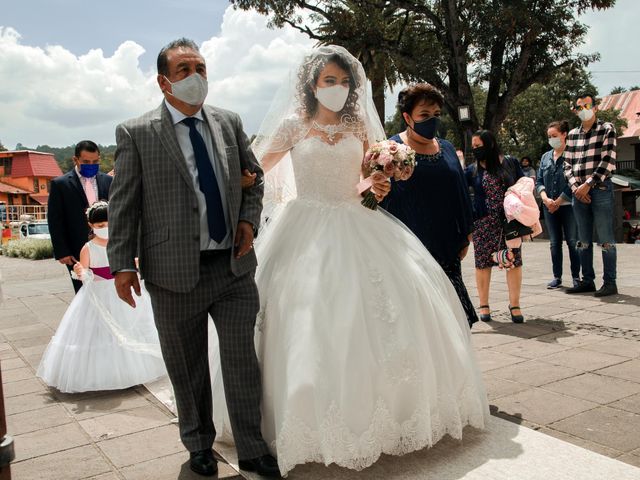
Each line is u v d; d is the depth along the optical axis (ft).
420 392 8.89
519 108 109.40
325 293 9.18
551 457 9.15
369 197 10.41
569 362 13.85
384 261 9.65
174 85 8.73
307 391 8.53
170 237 8.79
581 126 21.02
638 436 9.78
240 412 9.18
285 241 10.23
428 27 71.41
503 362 14.14
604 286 21.34
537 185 23.66
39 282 38.83
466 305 12.19
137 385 14.34
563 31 62.18
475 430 10.28
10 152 191.83
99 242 14.30
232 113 9.94
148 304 14.66
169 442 10.77
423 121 11.37
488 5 61.93
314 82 10.37
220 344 9.34
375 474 8.92
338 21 68.13
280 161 11.02
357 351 8.69
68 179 16.74
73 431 11.48
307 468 9.20
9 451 6.08
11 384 14.85
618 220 44.55
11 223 106.32
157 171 8.82
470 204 12.23
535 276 26.68
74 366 13.69
